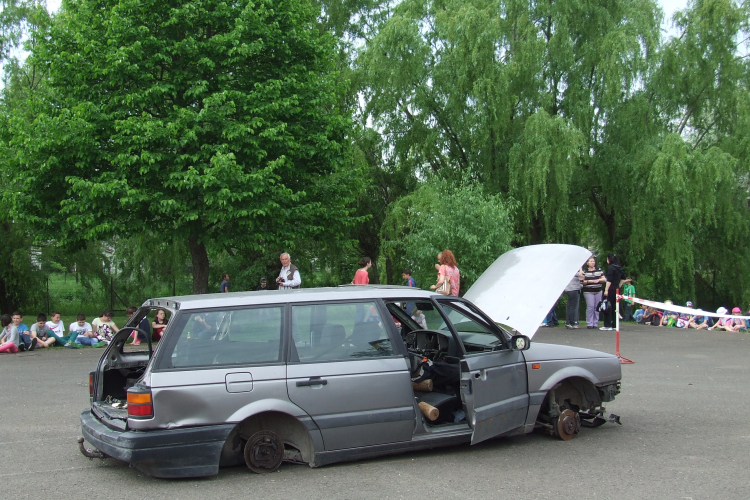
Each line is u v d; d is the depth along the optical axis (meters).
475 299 7.52
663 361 11.96
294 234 16.52
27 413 7.89
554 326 18.34
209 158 14.95
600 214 24.67
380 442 5.59
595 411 6.93
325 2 27.81
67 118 14.49
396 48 22.94
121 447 4.91
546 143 20.34
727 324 17.31
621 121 21.89
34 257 24.20
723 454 5.99
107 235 15.16
